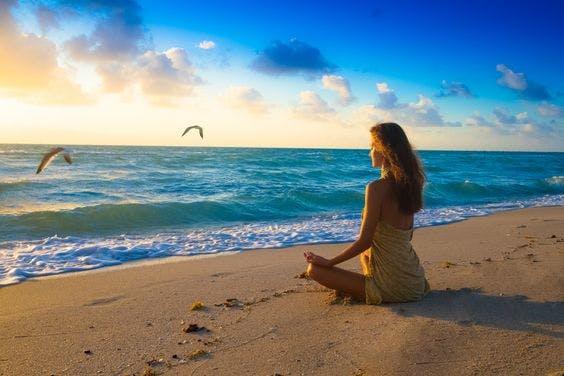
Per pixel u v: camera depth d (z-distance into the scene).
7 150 57.91
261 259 7.66
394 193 4.48
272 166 33.53
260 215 13.60
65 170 25.23
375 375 3.15
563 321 3.97
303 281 5.88
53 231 10.37
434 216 13.38
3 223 10.62
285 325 4.18
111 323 4.43
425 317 4.16
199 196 16.44
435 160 53.50
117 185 18.83
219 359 3.51
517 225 11.17
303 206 15.45
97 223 11.24
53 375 3.34
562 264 6.02
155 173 24.64
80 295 5.49
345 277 4.70
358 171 29.27
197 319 4.47
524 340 3.62
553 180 27.22
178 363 3.47
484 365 3.23
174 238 9.72
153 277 6.35
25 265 7.21
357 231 10.61
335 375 3.18
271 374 3.22
